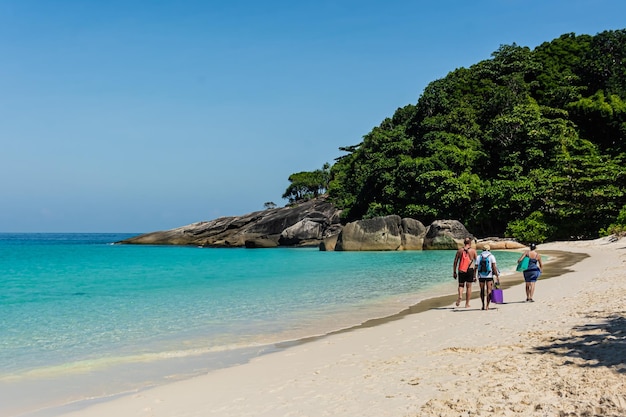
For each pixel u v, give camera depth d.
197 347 11.03
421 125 65.19
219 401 7.14
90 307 17.17
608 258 29.09
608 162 52.56
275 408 6.66
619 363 7.05
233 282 24.75
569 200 49.50
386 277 25.27
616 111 62.41
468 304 14.72
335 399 6.83
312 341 11.27
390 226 51.25
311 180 117.06
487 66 79.38
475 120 66.56
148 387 8.17
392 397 6.67
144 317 14.99
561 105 69.31
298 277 26.41
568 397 5.91
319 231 72.31
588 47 79.62
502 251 43.31
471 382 6.95
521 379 6.81
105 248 80.81
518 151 57.59
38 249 79.12
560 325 10.56
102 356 10.37
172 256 53.53
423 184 56.25
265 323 13.68
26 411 7.14
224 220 86.06
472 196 55.00
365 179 67.06
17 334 12.74
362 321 13.57
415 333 11.34
